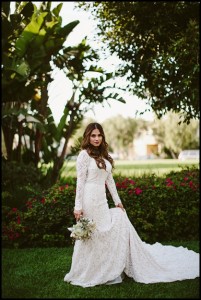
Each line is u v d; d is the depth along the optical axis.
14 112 6.54
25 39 6.52
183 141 27.58
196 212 5.71
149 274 3.92
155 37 7.25
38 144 8.05
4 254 4.96
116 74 7.86
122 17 7.36
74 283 3.79
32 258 4.75
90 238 3.77
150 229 5.62
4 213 5.70
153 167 19.56
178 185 5.70
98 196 3.90
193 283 3.74
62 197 5.47
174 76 6.85
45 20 7.02
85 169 3.93
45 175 7.74
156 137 32.94
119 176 6.90
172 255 4.62
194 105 6.66
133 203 5.56
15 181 6.73
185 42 6.19
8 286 3.72
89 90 7.97
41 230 5.48
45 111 7.95
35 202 5.61
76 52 7.86
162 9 6.93
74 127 8.36
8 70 6.15
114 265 3.81
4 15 6.82
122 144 50.28
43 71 7.11
